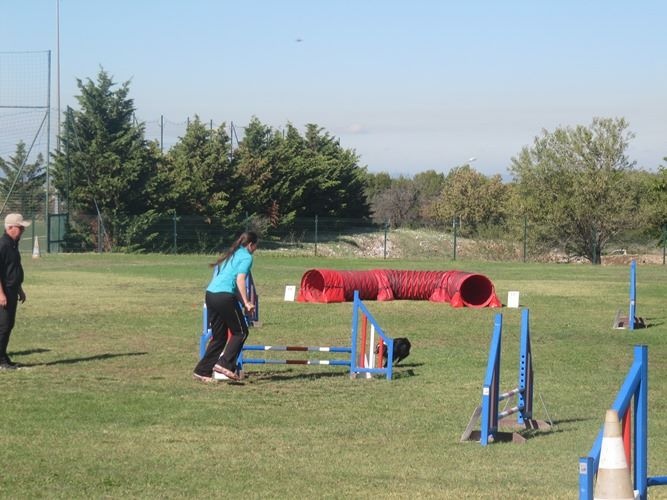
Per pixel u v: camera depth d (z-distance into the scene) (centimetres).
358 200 7275
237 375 1390
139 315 2239
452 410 1184
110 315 2233
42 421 1058
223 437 1000
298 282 3356
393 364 1540
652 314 2491
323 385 1364
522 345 1077
